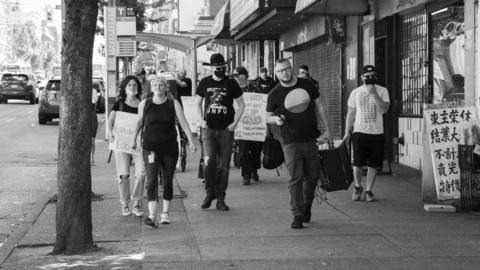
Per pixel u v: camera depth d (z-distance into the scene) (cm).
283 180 1266
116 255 721
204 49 4588
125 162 949
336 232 816
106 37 2072
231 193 1122
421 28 1292
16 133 2500
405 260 686
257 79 1438
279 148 914
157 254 723
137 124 900
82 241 736
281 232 820
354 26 1554
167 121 868
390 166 1273
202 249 741
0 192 1214
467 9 1043
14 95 4600
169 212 958
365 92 1004
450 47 1180
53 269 670
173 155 877
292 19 1916
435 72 1241
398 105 1398
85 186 735
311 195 861
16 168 1548
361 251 723
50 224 912
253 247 746
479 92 1012
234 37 2555
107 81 2105
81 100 720
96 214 966
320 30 1778
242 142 1205
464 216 907
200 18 2933
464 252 716
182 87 1628
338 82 1698
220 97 946
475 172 928
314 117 841
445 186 934
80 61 717
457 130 934
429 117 936
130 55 2128
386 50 1406
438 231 816
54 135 2425
